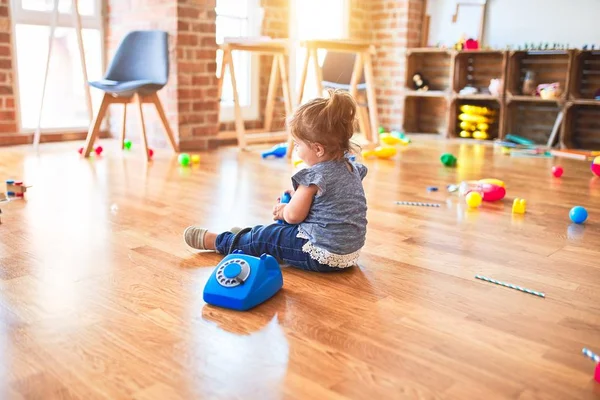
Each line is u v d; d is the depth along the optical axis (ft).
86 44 14.75
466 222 7.58
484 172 11.51
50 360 3.80
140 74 12.76
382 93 19.35
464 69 18.16
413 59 18.74
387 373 3.72
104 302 4.76
